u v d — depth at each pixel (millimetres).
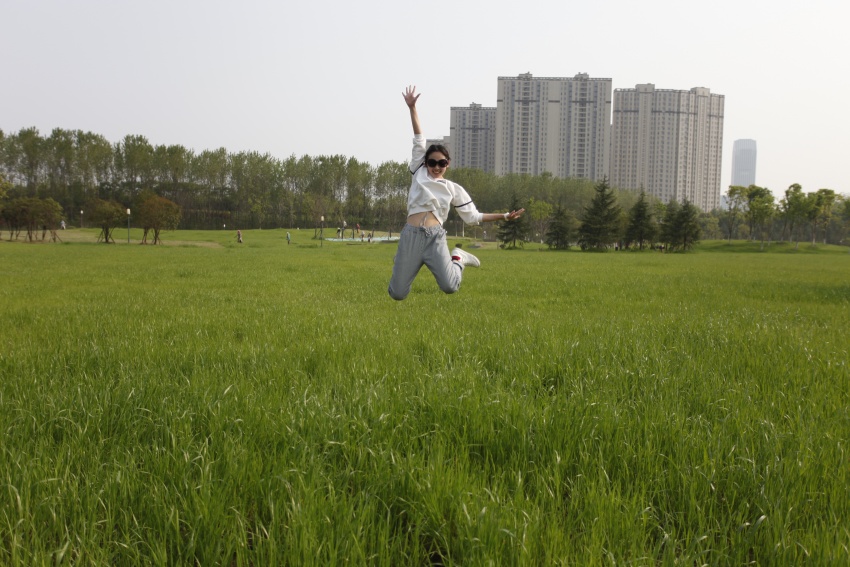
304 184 136125
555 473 3582
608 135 183875
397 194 139625
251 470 3590
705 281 22766
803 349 7441
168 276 22625
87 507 3141
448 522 3117
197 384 5422
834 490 3396
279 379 5832
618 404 5047
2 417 4465
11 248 50250
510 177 130875
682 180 194375
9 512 3125
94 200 73875
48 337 8422
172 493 3320
